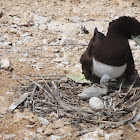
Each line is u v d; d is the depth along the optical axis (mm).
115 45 10391
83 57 11219
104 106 10312
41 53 14000
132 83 11648
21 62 13281
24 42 14664
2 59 13250
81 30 15781
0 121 9938
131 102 10664
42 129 9602
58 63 13414
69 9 17531
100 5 18188
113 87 11367
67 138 9336
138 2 18828
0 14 16500
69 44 14719
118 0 18609
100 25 16109
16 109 10398
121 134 9398
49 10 17344
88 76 11727
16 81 11984
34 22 16203
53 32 15531
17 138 9344
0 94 11172
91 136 9273
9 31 15242
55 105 10289
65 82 11688
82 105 10539
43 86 11031
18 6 17531
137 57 13812
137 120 9938
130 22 10430
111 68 10656
